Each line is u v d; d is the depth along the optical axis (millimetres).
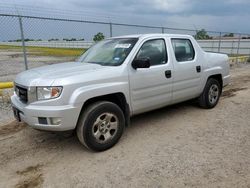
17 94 4199
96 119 3926
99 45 5371
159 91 4848
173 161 3730
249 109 6289
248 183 3172
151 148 4176
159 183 3215
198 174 3383
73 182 3297
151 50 4809
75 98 3682
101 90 3939
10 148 4324
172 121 5457
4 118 5844
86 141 3898
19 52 36312
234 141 4395
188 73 5402
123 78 4246
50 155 4047
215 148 4129
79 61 5074
